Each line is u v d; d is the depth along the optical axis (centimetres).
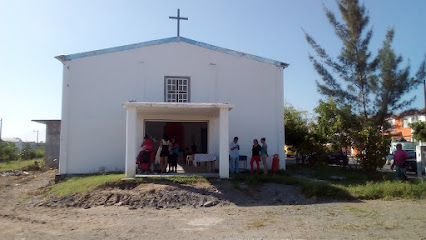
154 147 2105
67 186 1237
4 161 2808
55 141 2147
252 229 738
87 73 1559
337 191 1129
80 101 1543
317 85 2200
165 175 1285
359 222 783
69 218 881
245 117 1662
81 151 1526
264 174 1396
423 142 2766
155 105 1270
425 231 693
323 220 815
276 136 1677
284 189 1189
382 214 866
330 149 1803
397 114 2122
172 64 1633
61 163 1498
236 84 1672
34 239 679
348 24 2152
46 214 937
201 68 1655
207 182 1211
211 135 1625
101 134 1548
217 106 1296
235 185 1187
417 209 924
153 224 805
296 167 1923
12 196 1206
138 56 1608
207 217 877
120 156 1551
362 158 1630
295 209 962
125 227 775
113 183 1173
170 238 676
